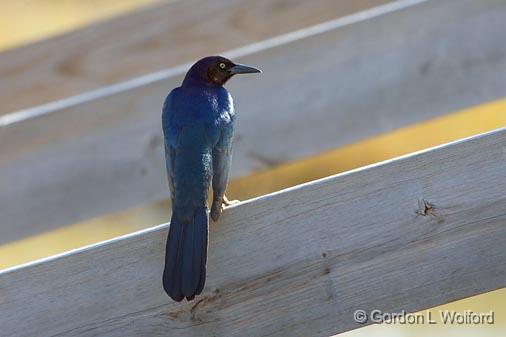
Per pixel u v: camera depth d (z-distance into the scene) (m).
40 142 11.70
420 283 7.34
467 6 12.07
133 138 11.75
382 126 12.00
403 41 12.00
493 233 7.37
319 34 11.95
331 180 7.40
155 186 11.74
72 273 7.29
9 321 7.23
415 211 7.37
